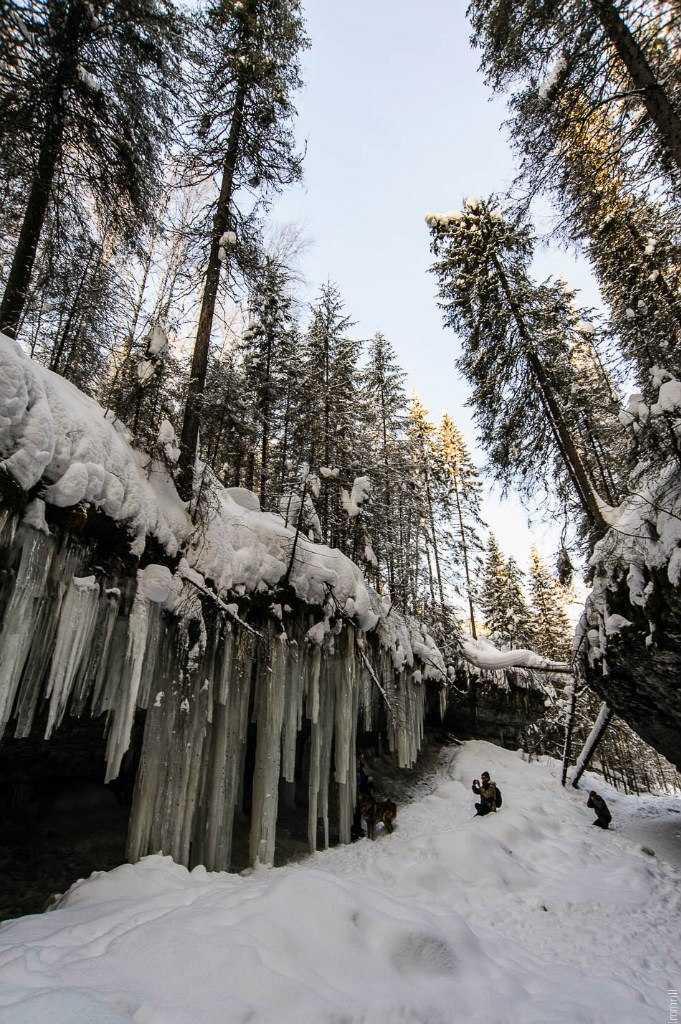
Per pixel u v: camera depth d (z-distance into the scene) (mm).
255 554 8398
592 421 12695
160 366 6992
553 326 12742
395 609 14805
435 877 7715
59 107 6848
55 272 8234
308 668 9195
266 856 7637
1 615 4438
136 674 5852
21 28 5938
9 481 4457
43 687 7016
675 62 6922
